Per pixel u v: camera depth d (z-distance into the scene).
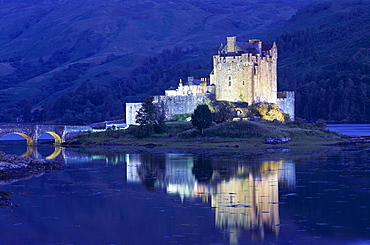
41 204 174.88
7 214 162.75
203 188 197.88
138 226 150.00
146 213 162.88
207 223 151.50
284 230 144.38
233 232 143.62
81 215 161.62
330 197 178.50
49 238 140.75
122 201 178.88
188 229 146.50
